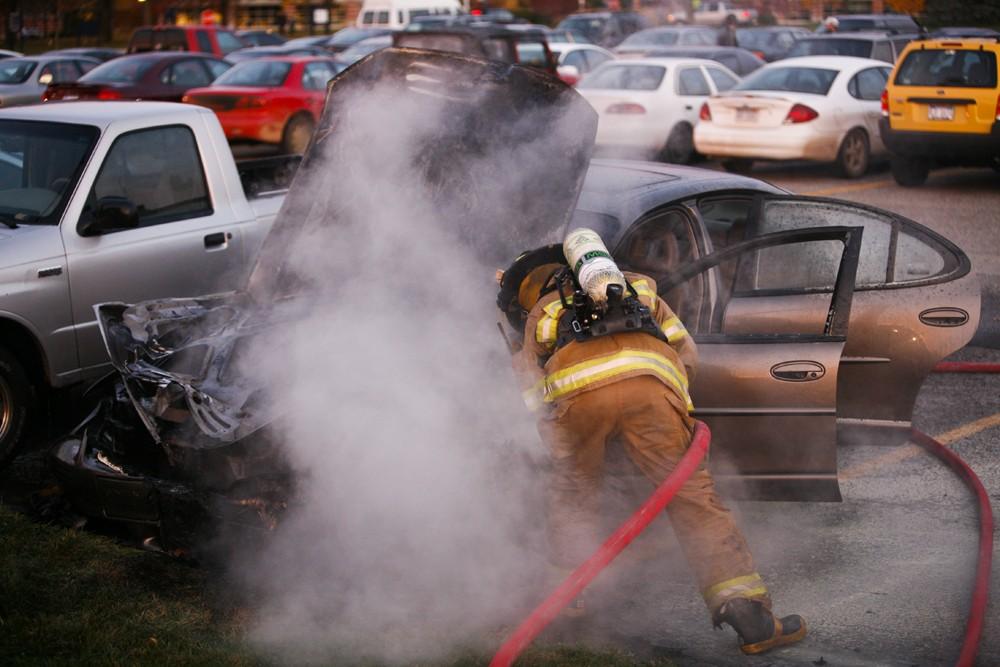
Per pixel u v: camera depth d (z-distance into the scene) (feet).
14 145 20.20
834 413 15.11
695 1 114.21
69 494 15.17
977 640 12.42
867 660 12.64
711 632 13.41
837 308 15.44
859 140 48.01
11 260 17.97
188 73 57.72
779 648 12.92
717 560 12.65
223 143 21.98
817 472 15.33
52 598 13.29
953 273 17.51
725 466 15.56
